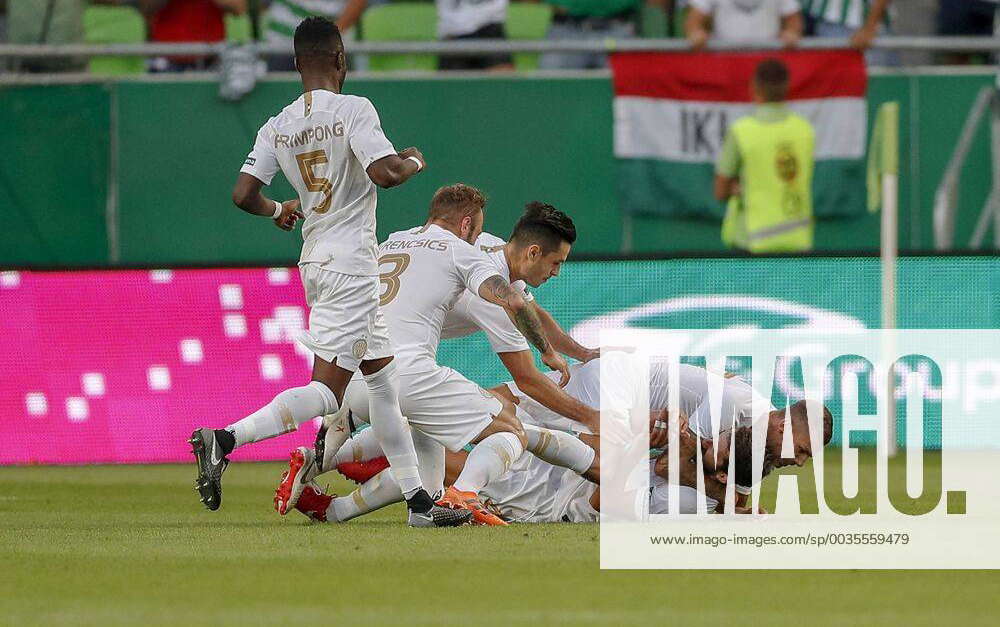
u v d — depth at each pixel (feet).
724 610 45.62
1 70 136.36
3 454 118.93
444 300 74.79
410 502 71.92
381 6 138.82
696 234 135.44
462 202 76.95
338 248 69.00
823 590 50.08
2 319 118.62
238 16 139.03
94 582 51.62
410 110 133.59
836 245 135.64
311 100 69.46
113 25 137.69
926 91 135.44
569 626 42.55
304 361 116.98
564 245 77.71
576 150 134.41
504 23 139.64
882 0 133.28
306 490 75.92
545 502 76.59
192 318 117.80
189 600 47.44
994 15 144.15
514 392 81.61
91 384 118.42
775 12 136.87
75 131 133.18
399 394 73.61
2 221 133.59
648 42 134.00
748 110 134.31
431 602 47.03
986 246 136.56
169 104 133.18
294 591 49.29
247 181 71.15
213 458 66.95
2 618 44.14
